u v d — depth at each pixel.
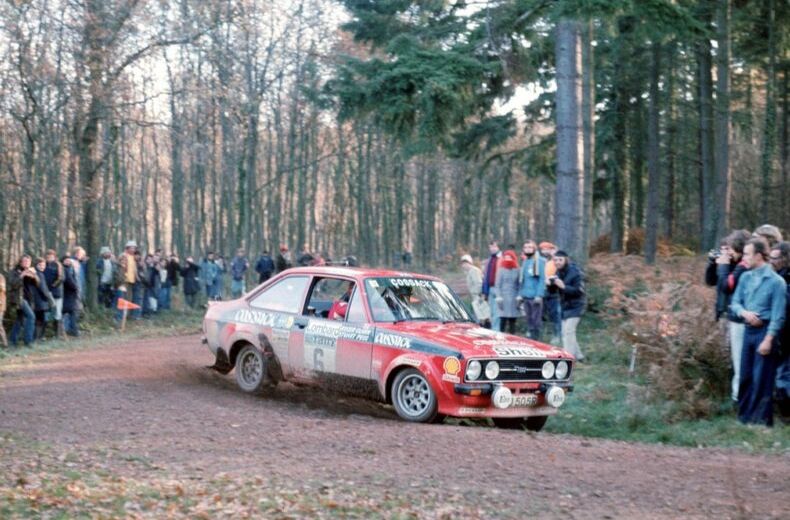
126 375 13.53
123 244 54.38
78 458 8.16
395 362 10.41
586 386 13.07
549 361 10.45
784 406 10.58
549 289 16.53
